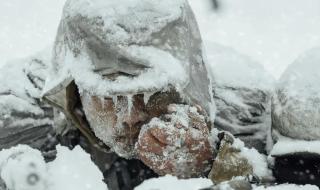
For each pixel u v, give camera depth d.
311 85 1.23
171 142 1.20
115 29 1.23
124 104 1.25
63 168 1.15
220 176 1.19
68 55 1.29
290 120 1.23
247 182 1.14
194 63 1.31
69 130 1.41
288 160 1.23
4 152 1.19
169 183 1.12
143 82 1.21
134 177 1.34
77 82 1.25
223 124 1.40
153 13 1.25
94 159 1.37
